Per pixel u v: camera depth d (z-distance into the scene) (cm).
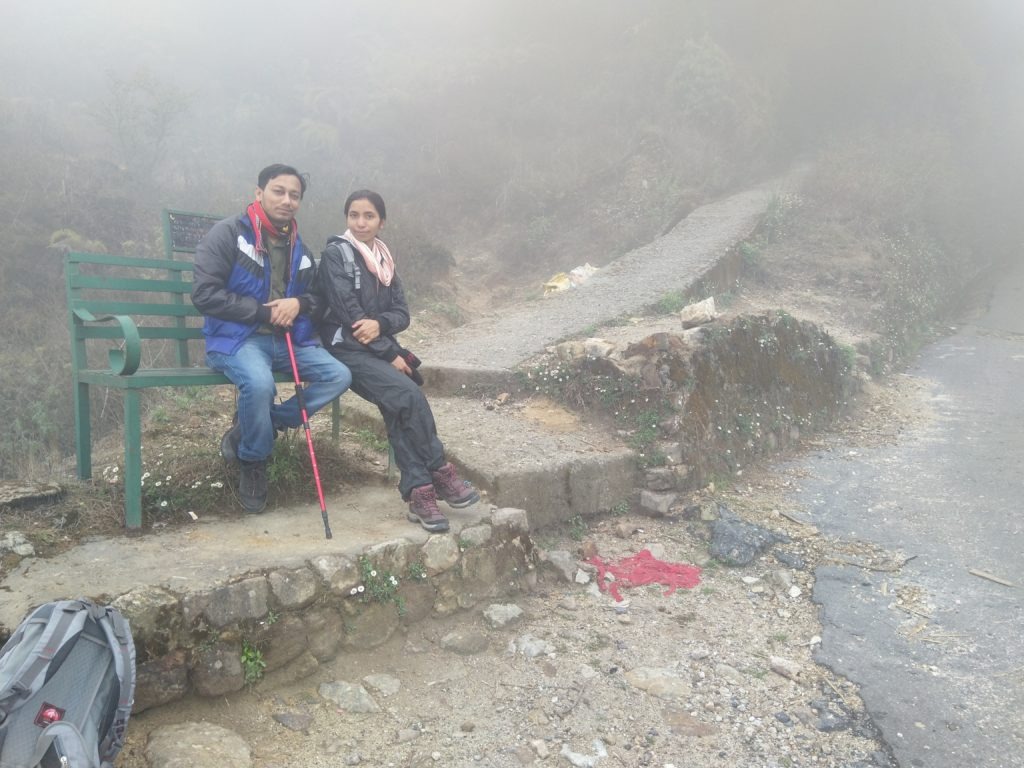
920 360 1080
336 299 387
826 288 1194
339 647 332
